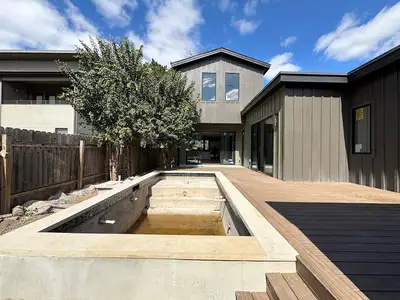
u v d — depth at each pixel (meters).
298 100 6.97
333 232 2.52
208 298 1.87
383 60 5.16
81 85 7.96
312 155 6.94
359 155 6.45
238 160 14.45
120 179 7.93
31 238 2.14
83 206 3.32
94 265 1.90
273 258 1.89
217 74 13.35
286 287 1.72
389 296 1.44
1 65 12.46
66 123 11.93
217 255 1.88
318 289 1.60
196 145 11.86
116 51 8.45
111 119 7.97
